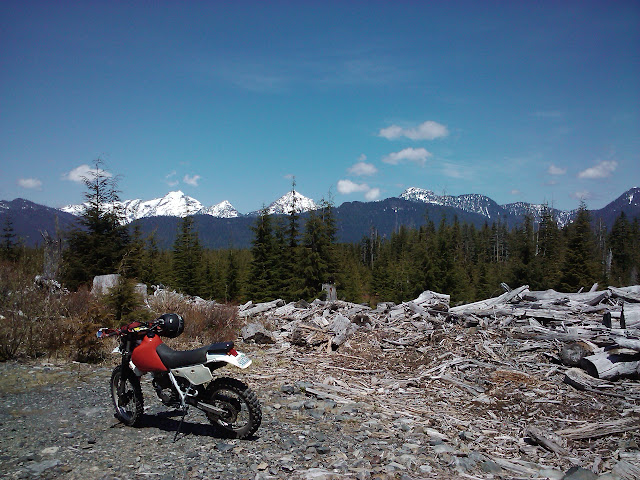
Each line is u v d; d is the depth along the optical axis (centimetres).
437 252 5075
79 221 2262
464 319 1192
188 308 1288
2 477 391
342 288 4106
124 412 549
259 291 3988
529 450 565
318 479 411
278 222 4031
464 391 812
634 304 1138
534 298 1354
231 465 434
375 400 739
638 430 607
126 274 1141
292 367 937
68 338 877
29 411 574
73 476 399
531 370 898
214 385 499
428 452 513
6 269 981
